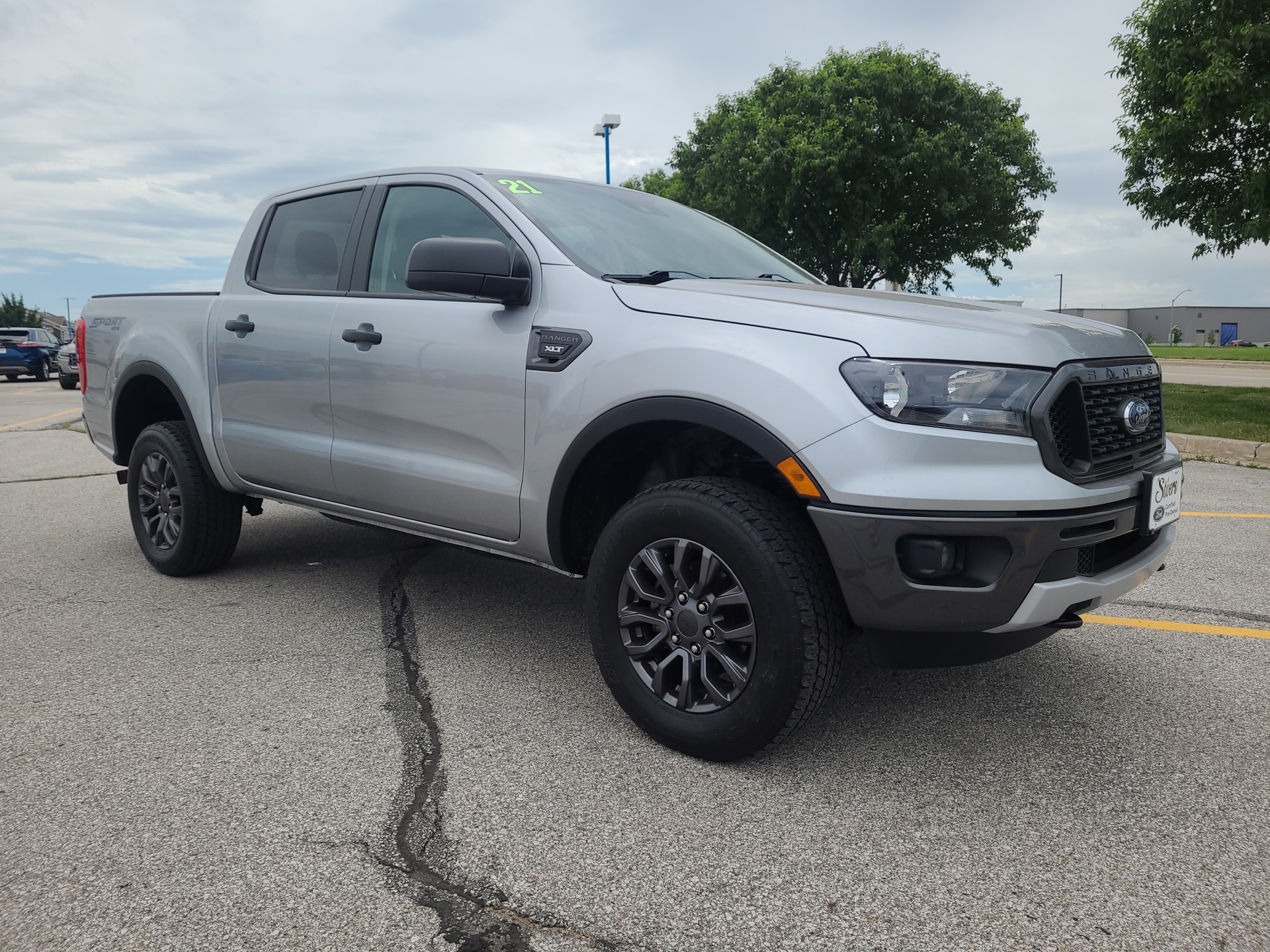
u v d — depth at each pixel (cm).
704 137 2388
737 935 176
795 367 226
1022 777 240
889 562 217
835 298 261
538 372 274
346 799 225
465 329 297
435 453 309
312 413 350
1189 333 11069
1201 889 191
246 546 492
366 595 403
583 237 303
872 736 264
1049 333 234
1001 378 219
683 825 215
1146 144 1169
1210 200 1155
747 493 237
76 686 297
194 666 316
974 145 2125
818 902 186
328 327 342
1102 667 320
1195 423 955
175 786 231
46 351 2370
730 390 231
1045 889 191
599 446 264
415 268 272
